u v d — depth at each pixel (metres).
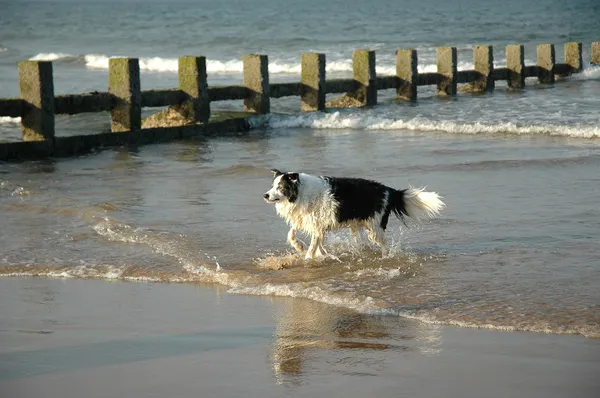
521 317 6.36
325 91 21.16
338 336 6.08
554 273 7.59
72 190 12.12
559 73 29.69
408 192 8.80
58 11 139.50
